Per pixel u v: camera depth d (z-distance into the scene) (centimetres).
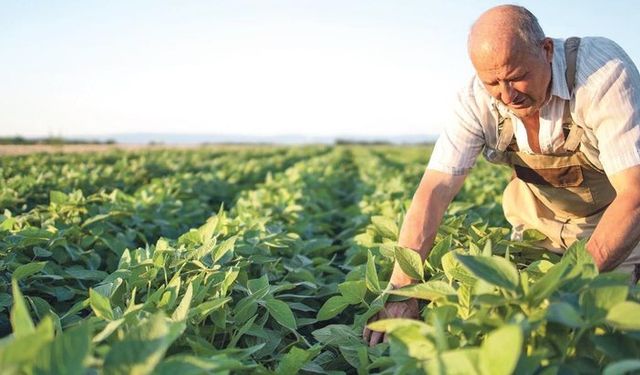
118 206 615
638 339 191
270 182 1048
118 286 314
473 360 178
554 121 306
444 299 252
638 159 275
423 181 327
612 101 282
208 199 991
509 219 401
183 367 181
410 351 209
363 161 2186
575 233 366
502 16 266
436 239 398
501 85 272
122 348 171
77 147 3412
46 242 457
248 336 313
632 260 352
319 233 723
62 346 163
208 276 332
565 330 204
